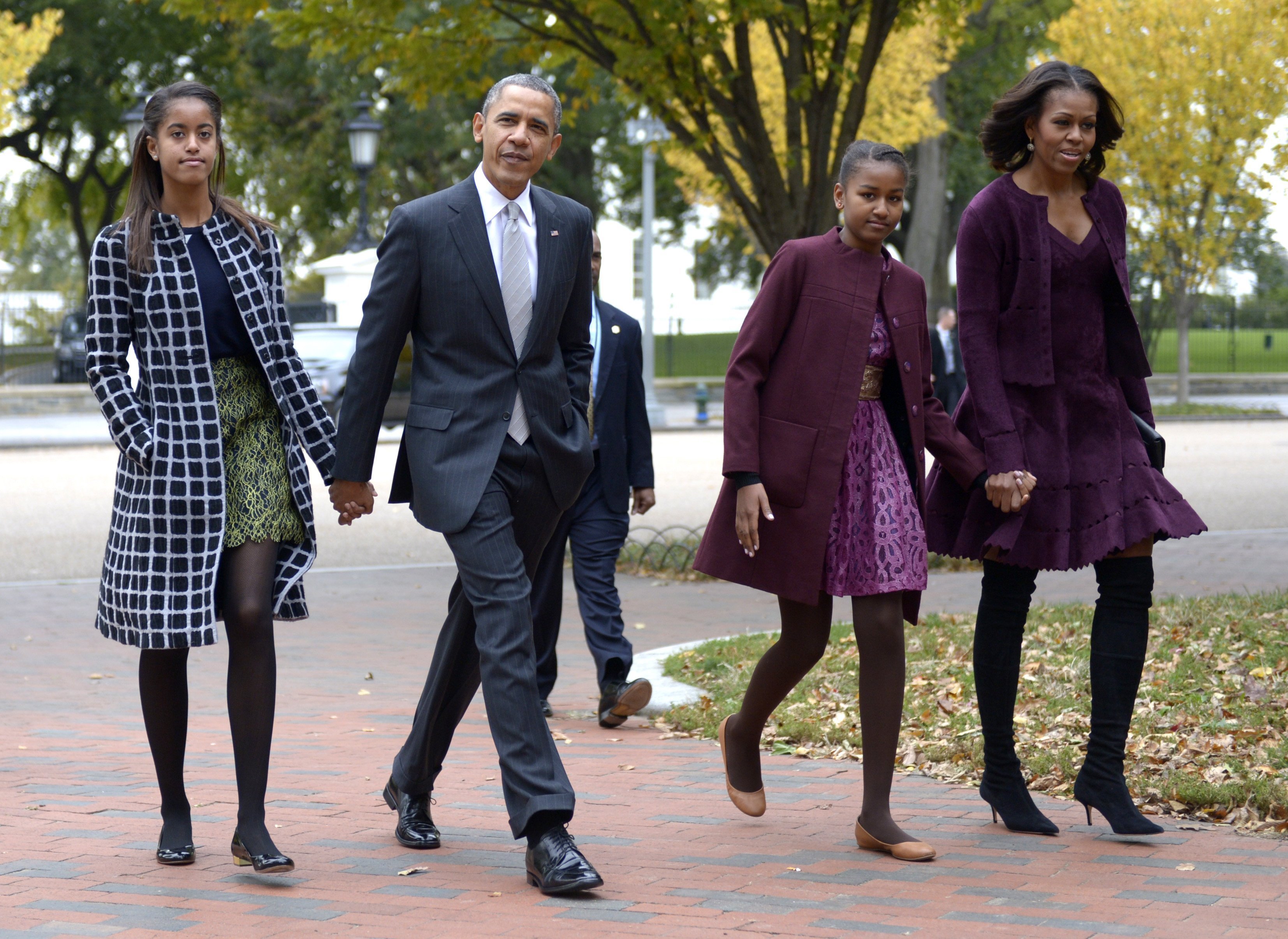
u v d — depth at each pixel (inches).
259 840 398.6
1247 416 3127.5
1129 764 510.3
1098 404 441.4
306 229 4571.9
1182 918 358.6
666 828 460.8
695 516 1525.6
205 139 407.2
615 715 641.0
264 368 409.7
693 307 5142.7
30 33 2878.9
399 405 2468.0
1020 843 435.8
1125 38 2839.6
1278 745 511.5
